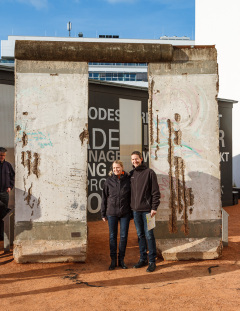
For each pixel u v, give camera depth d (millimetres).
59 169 5668
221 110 12742
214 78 5867
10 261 5648
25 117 5648
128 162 10609
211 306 3693
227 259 5648
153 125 5785
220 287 4266
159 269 5129
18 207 5578
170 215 5723
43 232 5578
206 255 5594
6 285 4492
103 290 4230
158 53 5742
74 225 5621
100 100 9922
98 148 9883
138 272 5000
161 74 5820
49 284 4508
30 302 3883
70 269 5191
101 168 9961
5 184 6977
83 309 3666
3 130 8266
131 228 8484
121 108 10430
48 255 5496
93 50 5676
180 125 5812
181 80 5832
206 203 5773
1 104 8250
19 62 5672
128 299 3918
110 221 5227
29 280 4691
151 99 5801
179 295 4016
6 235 6250
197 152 5816
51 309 3678
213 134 5844
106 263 5508
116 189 5199
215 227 5754
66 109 5719
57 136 5691
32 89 5676
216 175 5816
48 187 5633
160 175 5758
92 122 9734
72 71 5738
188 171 5789
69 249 5512
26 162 5625
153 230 5621
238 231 8031
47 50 5609
